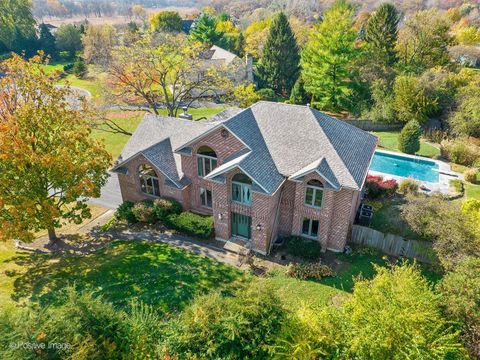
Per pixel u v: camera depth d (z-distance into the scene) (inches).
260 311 643.5
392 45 2488.9
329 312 654.5
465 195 1309.1
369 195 1217.4
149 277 920.3
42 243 1122.7
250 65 2770.7
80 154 1010.7
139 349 606.9
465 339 612.1
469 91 1873.8
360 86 2324.1
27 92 978.7
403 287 647.1
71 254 1056.2
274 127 1060.5
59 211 980.6
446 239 842.2
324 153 966.4
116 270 952.9
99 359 577.9
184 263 981.8
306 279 918.4
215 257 1019.9
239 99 1827.0
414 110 1971.0
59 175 935.7
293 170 966.4
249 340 625.3
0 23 3848.4
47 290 883.4
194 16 6382.9
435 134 1854.1
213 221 1096.2
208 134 1030.4
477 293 624.4
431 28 2426.2
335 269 955.3
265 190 907.4
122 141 1977.1
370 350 570.3
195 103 2487.7
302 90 2468.0
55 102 1007.0
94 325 605.6
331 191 917.2
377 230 1036.5
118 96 1763.0
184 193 1162.0
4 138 874.8
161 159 1150.3
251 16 5201.8
